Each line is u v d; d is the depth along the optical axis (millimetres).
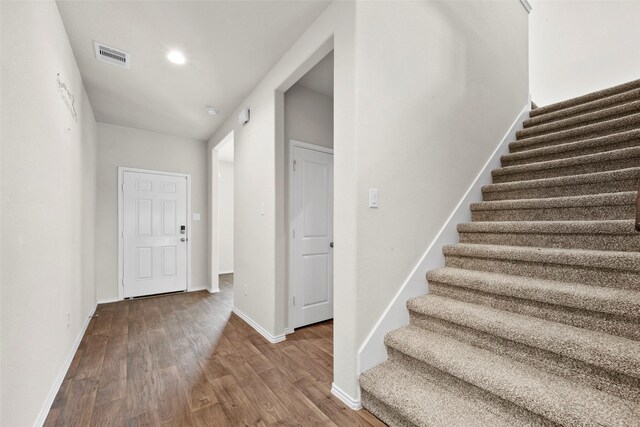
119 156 4035
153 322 3092
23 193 1327
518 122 3057
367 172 1676
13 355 1204
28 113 1391
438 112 2154
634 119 2068
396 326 1781
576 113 2709
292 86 2822
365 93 1685
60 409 1617
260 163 2859
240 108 3379
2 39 1142
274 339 2547
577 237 1674
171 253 4410
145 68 2627
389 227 1782
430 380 1506
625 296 1233
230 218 6332
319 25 1988
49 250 1694
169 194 4422
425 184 2027
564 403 1058
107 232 3914
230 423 1501
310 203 2965
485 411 1262
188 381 1900
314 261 2998
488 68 2686
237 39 2240
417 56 2014
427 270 1985
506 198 2342
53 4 1787
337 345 1721
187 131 4336
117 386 1845
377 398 1453
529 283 1520
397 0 1904
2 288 1117
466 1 2482
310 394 1749
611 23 3705
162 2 1867
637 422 951
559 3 4160
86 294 3018
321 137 3064
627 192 1634
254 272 2953
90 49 2334
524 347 1340
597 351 1109
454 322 1581
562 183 2016
